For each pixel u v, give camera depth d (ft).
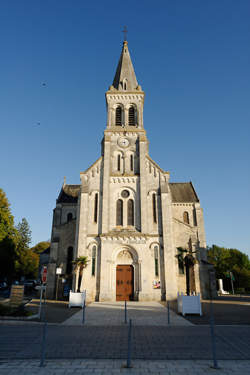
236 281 229.04
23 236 242.37
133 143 123.75
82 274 101.86
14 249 160.04
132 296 102.68
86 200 112.88
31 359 32.22
